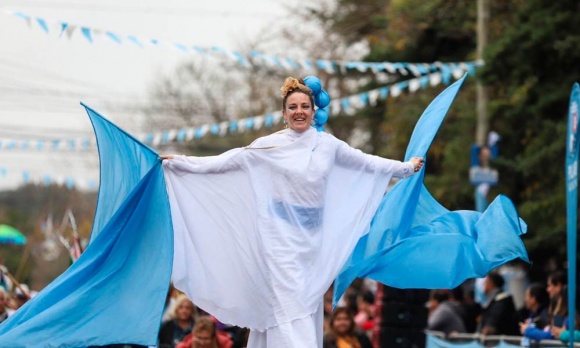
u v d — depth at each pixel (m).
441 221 14.53
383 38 46.31
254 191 13.16
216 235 13.34
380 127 50.88
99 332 12.66
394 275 13.84
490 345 22.84
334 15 51.69
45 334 12.54
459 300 27.94
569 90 31.30
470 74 34.31
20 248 84.25
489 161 34.31
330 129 57.62
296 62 26.56
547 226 31.73
